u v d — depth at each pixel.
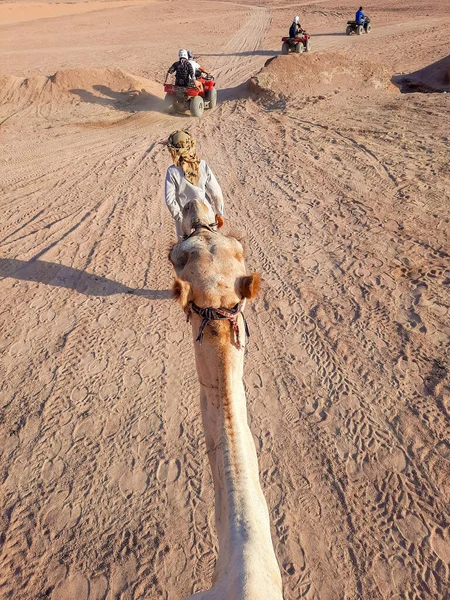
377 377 6.41
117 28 49.09
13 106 23.78
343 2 56.75
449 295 7.77
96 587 4.44
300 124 17.89
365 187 11.95
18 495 5.32
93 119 21.45
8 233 11.38
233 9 58.03
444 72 24.66
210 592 2.46
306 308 7.86
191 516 4.93
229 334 3.49
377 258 8.95
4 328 8.03
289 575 4.39
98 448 5.76
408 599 4.17
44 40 44.03
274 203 11.62
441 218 10.09
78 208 12.43
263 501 2.90
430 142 14.47
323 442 5.59
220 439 3.12
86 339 7.60
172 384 6.61
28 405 6.45
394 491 5.01
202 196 6.60
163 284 8.91
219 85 27.16
